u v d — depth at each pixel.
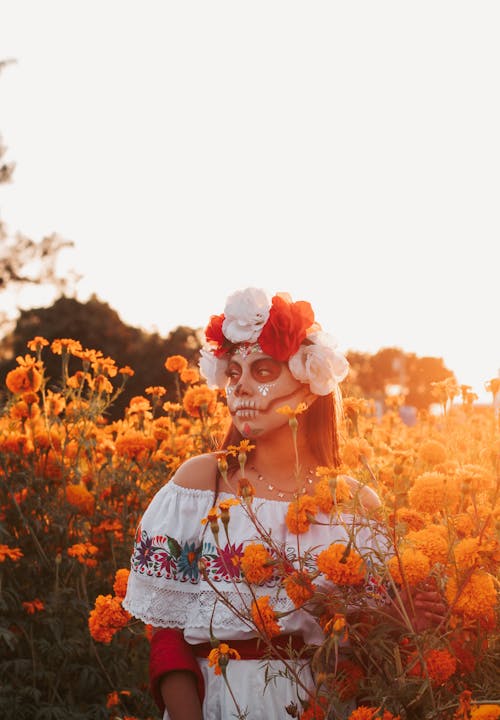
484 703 1.82
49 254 28.73
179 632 2.13
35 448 4.21
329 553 1.89
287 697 2.03
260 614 1.93
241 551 2.10
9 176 28.72
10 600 3.75
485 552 1.87
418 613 1.98
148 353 16.59
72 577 4.02
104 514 4.12
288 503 2.16
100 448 4.42
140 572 2.14
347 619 2.00
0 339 19.48
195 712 2.05
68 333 18.02
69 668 3.64
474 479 2.06
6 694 3.56
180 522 2.14
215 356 2.30
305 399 2.25
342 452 2.34
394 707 1.84
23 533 4.04
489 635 2.00
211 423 4.40
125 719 3.22
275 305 2.20
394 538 1.91
